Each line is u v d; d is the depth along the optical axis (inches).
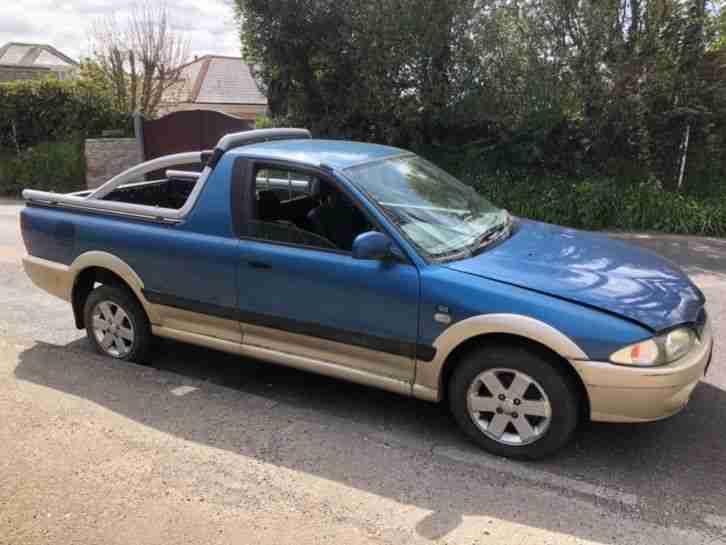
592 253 164.2
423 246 152.5
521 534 118.5
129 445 147.8
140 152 560.7
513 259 154.7
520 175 455.8
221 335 179.6
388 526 120.2
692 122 434.0
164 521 120.7
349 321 156.8
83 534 116.9
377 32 438.3
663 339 132.9
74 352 207.3
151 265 184.7
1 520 120.6
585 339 132.6
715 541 117.9
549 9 427.2
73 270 199.9
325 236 164.7
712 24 424.2
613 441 154.5
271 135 197.0
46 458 141.3
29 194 211.3
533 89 433.7
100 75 780.6
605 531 120.2
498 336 144.2
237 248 169.6
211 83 1247.5
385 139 481.1
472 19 433.4
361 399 179.0
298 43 453.4
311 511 124.5
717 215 400.8
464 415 149.6
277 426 159.9
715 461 146.2
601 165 454.3
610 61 431.5
